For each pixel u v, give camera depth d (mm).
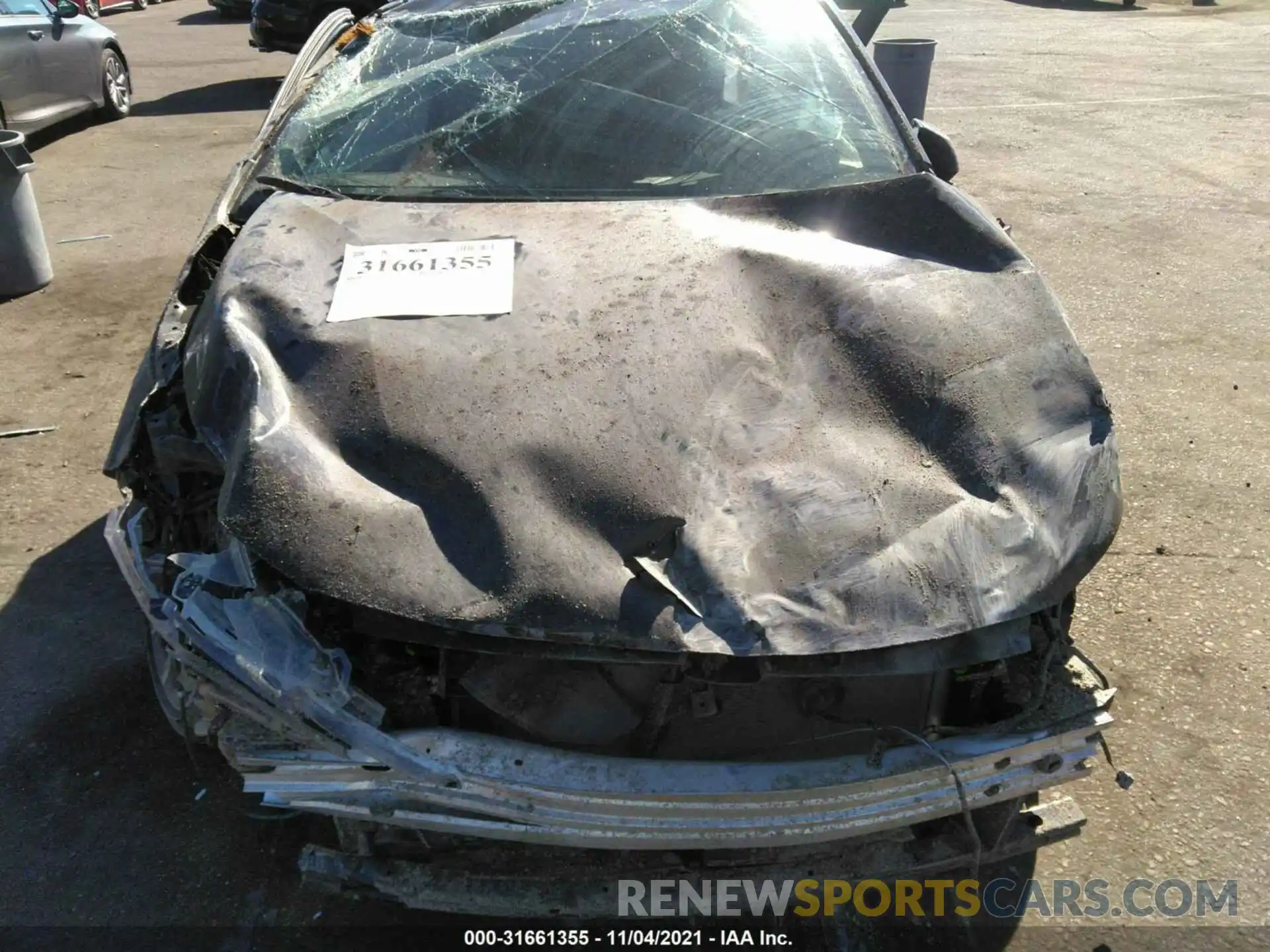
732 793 1682
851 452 1932
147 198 6973
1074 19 16672
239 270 2305
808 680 1878
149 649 2391
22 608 3072
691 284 2275
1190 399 4266
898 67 7535
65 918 2168
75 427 4102
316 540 1749
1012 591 1774
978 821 1980
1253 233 6297
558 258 2385
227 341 2078
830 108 2947
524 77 3035
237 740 1756
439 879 1860
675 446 1909
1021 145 8523
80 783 2492
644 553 1779
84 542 3395
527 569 1733
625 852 1875
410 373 2020
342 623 1816
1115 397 4289
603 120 2912
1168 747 2572
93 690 2770
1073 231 6355
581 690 1852
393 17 3527
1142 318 5074
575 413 1946
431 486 1848
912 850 1913
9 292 5344
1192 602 3078
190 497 2295
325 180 2842
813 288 2271
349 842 1890
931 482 1893
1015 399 2027
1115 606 3066
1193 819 2379
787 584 1739
